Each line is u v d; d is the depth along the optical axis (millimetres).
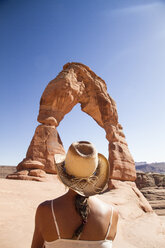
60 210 1145
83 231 1109
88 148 1288
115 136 21625
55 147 16547
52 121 17188
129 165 20500
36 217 1196
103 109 22484
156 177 68500
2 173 59469
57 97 17922
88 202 1225
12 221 5316
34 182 12023
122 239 5812
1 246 3740
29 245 3992
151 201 53969
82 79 21656
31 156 15578
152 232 6777
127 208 12008
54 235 1112
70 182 1224
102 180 1351
